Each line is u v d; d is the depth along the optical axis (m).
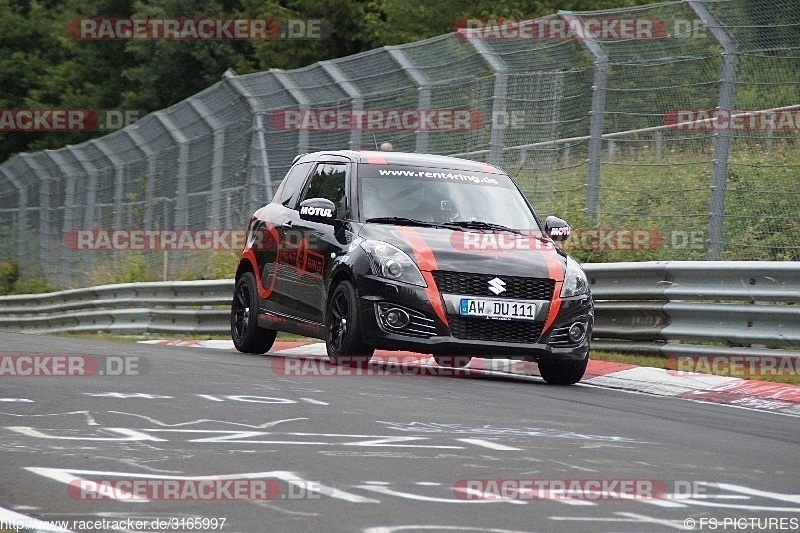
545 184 52.38
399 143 57.34
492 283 35.34
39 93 184.50
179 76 164.75
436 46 56.47
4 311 98.25
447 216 38.69
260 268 43.88
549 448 21.98
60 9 199.38
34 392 28.20
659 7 48.34
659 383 36.91
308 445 21.28
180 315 67.69
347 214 38.75
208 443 21.25
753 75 45.75
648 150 48.72
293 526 15.03
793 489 19.12
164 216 79.25
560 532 15.12
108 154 88.88
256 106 65.88
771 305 39.22
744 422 28.69
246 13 160.25
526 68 52.72
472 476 18.80
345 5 151.38
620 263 44.25
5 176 119.81
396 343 35.12
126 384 30.42
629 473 19.70
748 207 46.00
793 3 45.44
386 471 18.95
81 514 15.52
